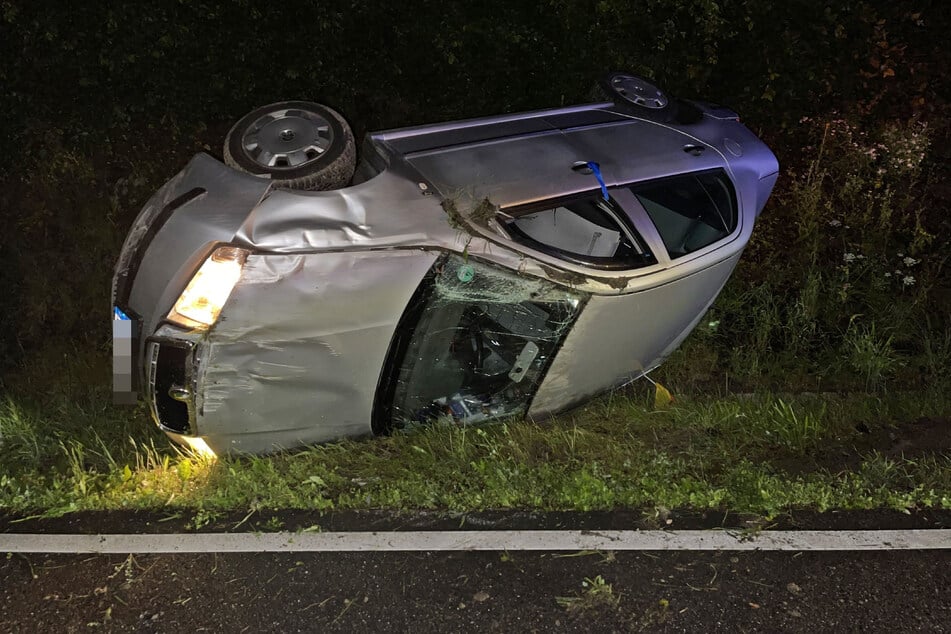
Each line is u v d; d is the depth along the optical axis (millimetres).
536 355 3844
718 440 3963
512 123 4152
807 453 3871
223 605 2959
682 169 4102
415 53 5895
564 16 5887
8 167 5324
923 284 5156
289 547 3258
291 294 3350
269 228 3344
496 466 3705
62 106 5316
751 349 4766
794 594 2957
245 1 5383
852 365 4590
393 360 3666
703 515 3414
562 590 2994
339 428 3781
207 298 3324
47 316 5273
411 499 3543
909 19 6777
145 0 5160
